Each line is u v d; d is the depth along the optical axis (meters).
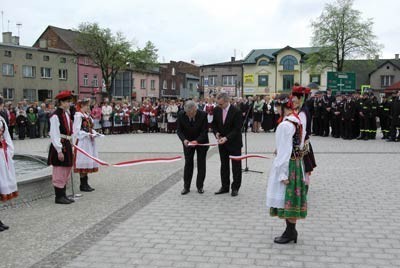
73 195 7.82
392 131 16.94
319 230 5.75
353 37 45.66
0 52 40.50
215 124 8.05
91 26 45.16
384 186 8.39
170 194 8.06
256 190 8.29
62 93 7.38
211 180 9.38
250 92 60.22
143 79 58.75
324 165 10.96
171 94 66.50
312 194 7.78
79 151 8.10
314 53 47.81
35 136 21.42
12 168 6.37
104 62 46.25
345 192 7.92
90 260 4.79
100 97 46.47
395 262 4.61
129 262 4.72
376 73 60.44
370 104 17.67
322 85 56.41
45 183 7.83
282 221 6.21
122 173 10.37
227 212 6.73
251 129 23.45
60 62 47.22
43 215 6.65
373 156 12.58
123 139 19.92
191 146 8.08
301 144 5.09
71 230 5.89
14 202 7.11
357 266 4.52
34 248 5.20
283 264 4.60
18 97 42.50
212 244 5.27
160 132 24.61
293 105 5.12
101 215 6.64
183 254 4.94
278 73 58.59
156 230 5.84
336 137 19.00
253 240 5.39
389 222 6.07
